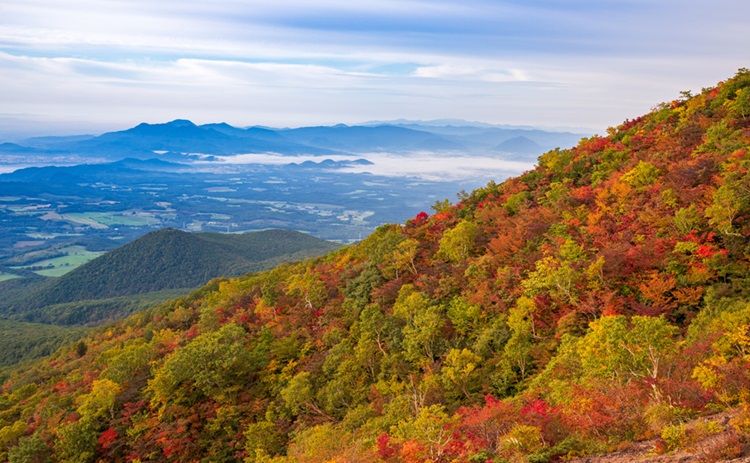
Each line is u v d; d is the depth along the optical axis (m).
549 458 13.30
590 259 30.16
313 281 51.44
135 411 36.16
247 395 35.59
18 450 33.94
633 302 25.66
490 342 28.97
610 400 14.50
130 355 42.62
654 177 39.00
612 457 12.40
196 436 32.84
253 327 47.31
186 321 69.12
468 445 15.38
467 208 56.94
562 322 25.66
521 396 20.94
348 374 31.86
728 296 23.02
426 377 26.20
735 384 13.16
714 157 36.03
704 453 10.58
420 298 34.50
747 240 25.86
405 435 18.59
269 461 25.50
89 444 33.72
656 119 58.28
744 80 50.94
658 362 15.77
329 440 24.00
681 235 28.97
